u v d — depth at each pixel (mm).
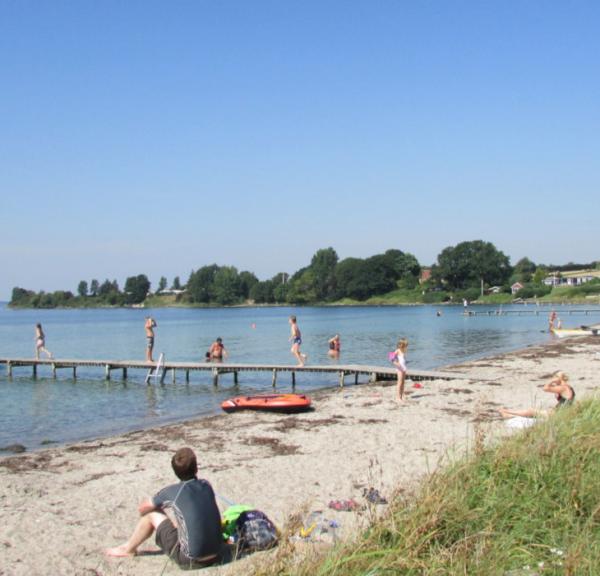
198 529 6660
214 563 6785
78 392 25219
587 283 138000
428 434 13734
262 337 55469
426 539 5855
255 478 10578
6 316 150750
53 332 73438
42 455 13070
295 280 183500
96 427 17969
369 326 69375
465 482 7199
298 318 98438
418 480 7785
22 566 7055
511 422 13109
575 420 9250
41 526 8406
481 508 6582
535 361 29328
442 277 155500
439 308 127438
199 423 16438
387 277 167500
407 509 6551
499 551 5840
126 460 12367
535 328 61406
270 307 182625
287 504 9164
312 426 15227
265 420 16406
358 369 24656
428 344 44625
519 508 6715
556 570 5609
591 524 6324
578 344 39406
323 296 173500
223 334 61375
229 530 7164
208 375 29906
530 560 5797
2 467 11953
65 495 9945
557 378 13617
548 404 17250
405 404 17766
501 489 7012
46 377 30797
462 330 59938
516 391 19750
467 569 5484
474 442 9094
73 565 7059
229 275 194375
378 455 12047
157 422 18500
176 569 6785
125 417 19531
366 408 17422
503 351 38906
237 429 15242
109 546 7676
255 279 198625
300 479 10484
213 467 11422
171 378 29219
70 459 12617
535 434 8617
